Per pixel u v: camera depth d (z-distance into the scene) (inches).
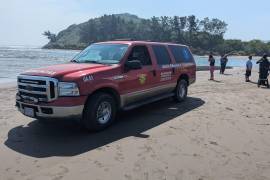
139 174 209.0
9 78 948.0
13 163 224.1
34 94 275.9
